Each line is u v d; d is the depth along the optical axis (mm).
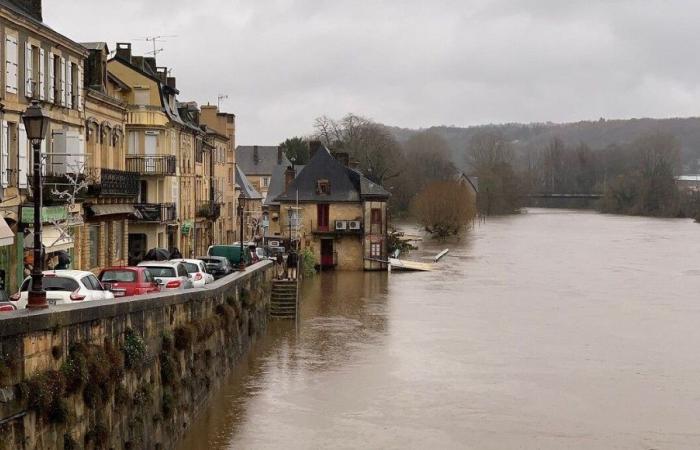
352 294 58438
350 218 76750
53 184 32031
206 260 42594
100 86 43031
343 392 30281
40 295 15828
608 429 26516
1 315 13367
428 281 66688
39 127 16469
